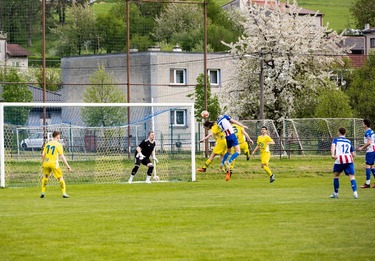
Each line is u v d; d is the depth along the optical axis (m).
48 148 30.41
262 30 74.31
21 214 23.88
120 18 125.75
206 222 21.33
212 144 62.94
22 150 46.94
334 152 28.75
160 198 29.53
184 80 80.88
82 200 29.00
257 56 71.25
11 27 102.38
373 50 72.75
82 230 19.97
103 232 19.56
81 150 51.53
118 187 36.59
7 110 61.94
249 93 74.31
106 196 30.91
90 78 75.25
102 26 123.94
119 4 128.00
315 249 16.66
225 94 75.31
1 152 38.00
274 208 24.84
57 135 30.64
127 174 44.50
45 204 27.36
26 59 129.25
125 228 20.27
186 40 117.06
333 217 22.17
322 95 64.56
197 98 65.88
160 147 53.47
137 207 25.81
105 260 15.70
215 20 128.75
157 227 20.41
